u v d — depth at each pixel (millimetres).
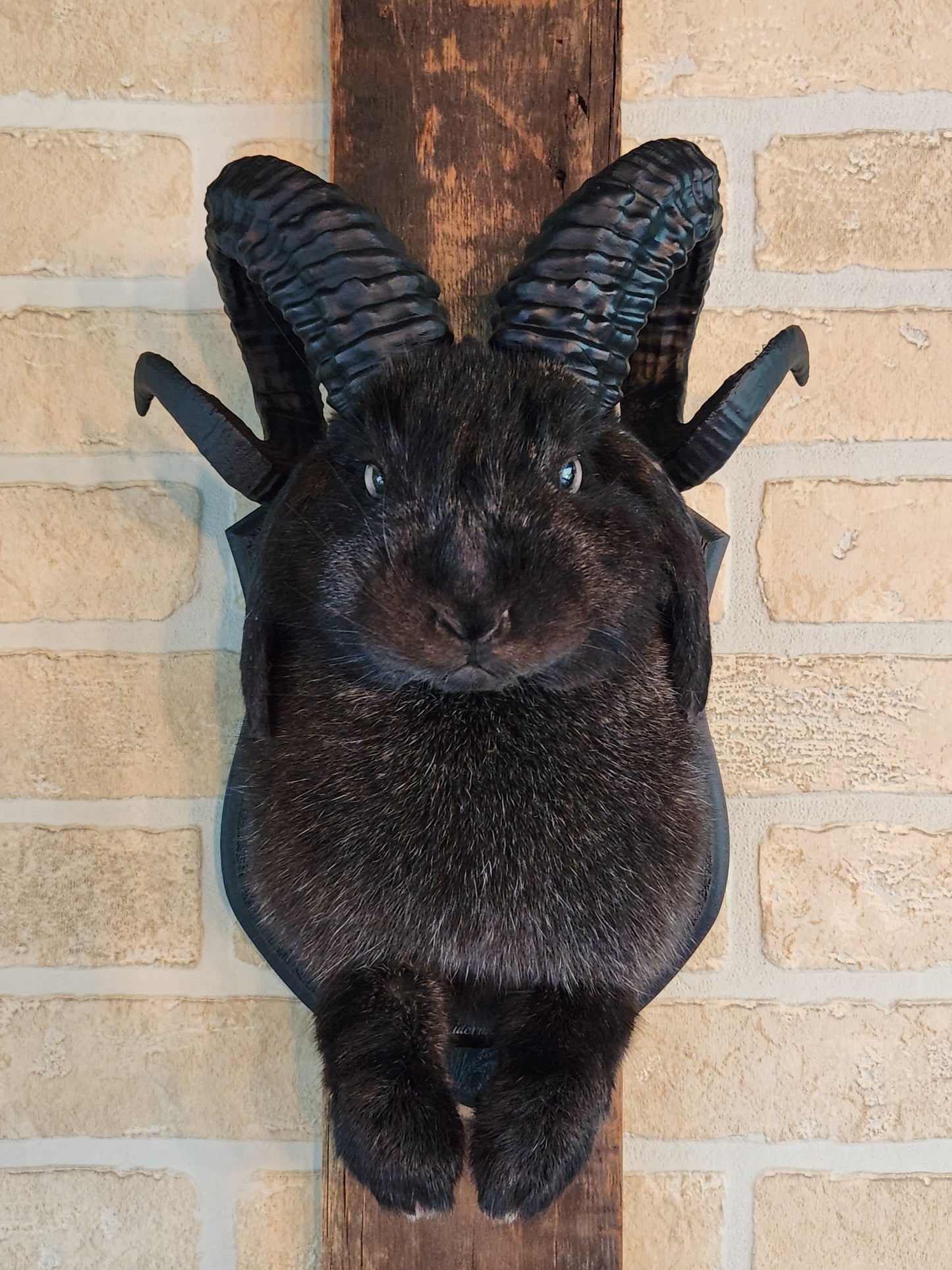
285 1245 803
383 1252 761
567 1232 759
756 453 796
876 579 796
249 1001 802
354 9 743
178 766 799
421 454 637
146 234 798
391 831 668
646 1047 800
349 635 655
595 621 652
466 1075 721
